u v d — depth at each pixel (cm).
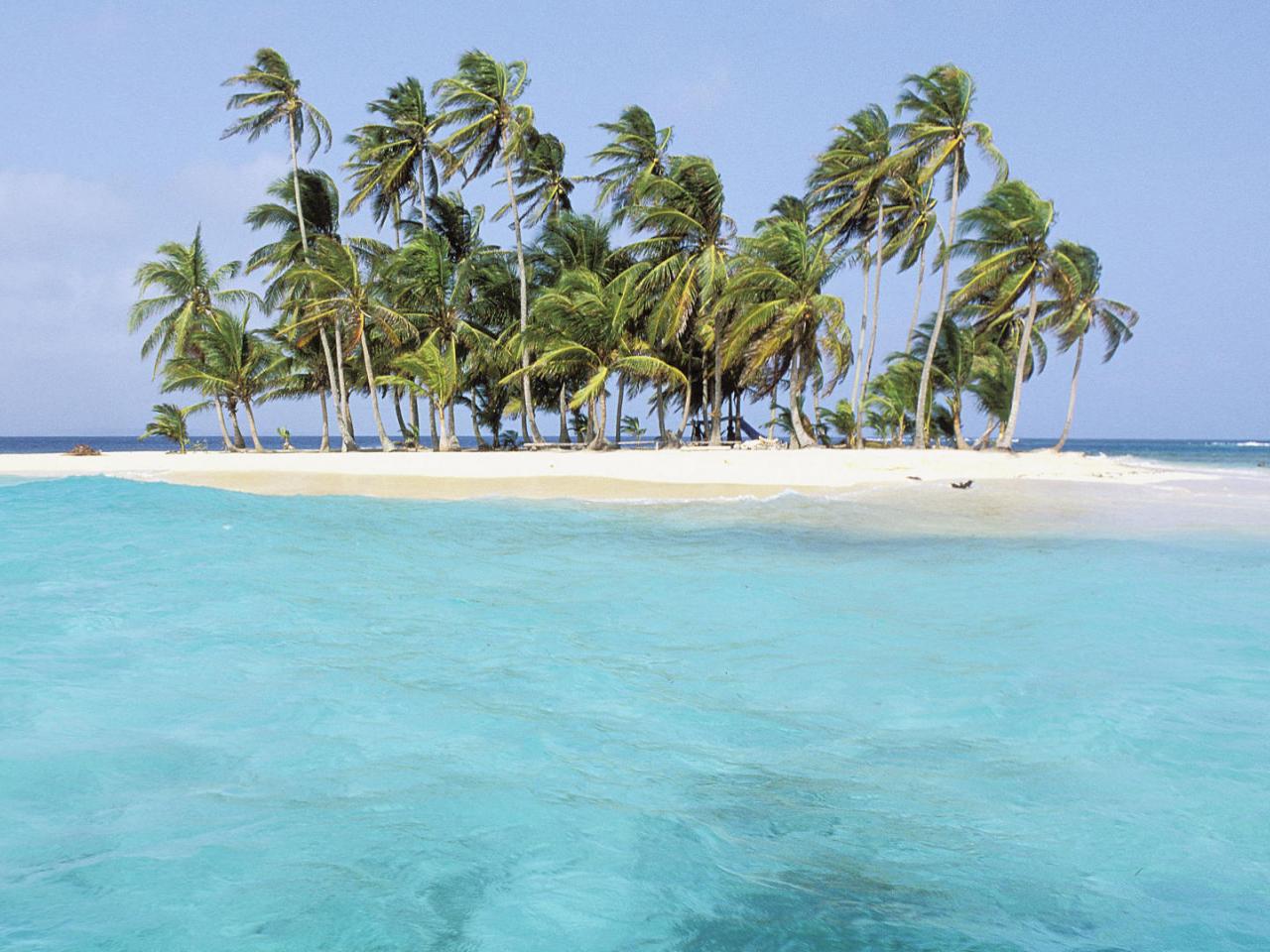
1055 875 351
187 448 4819
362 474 2197
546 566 1008
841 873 348
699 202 3344
